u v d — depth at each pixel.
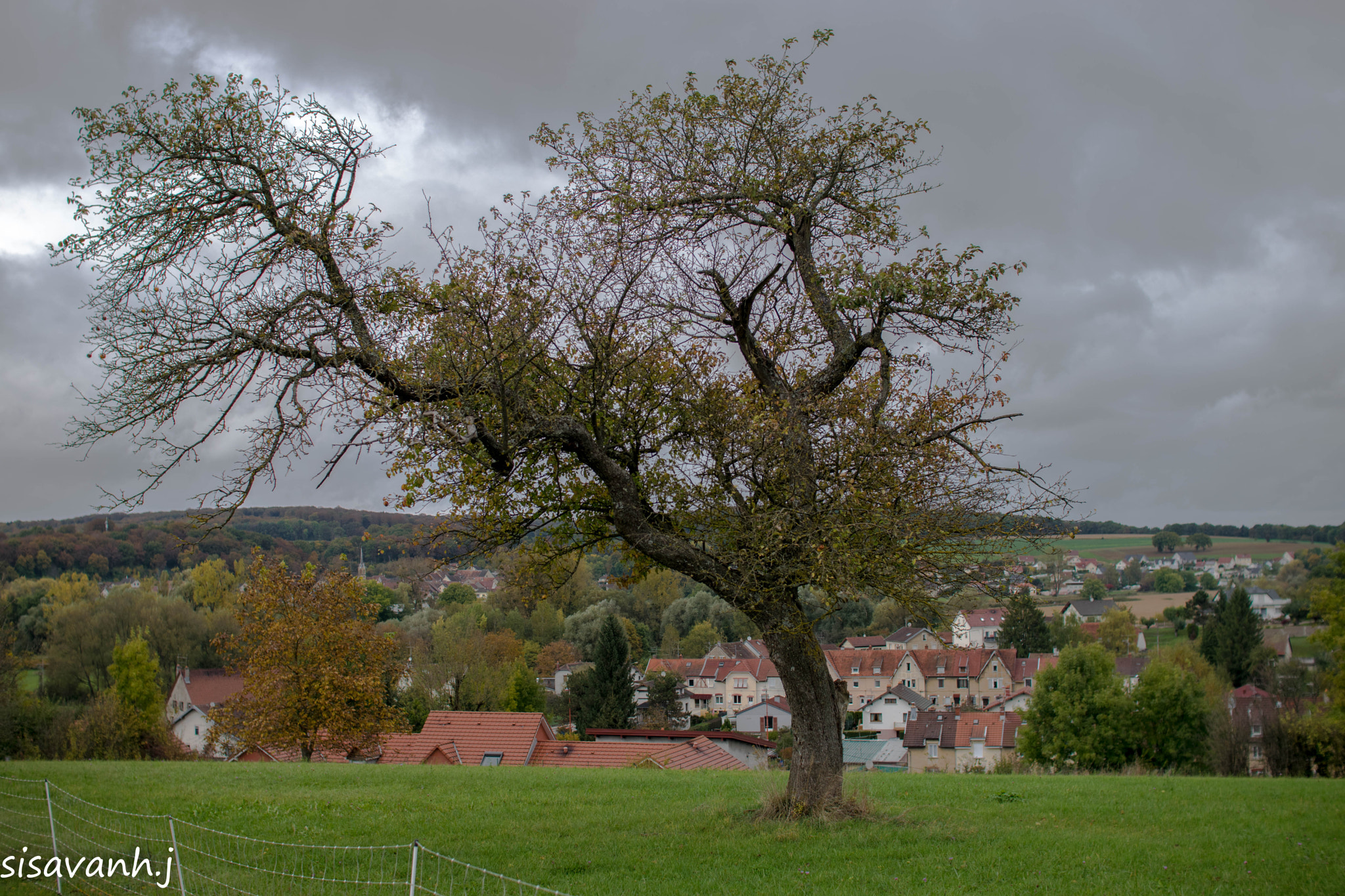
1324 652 56.56
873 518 10.01
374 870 10.11
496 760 30.92
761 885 9.05
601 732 40.97
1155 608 150.25
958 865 9.75
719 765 28.59
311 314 10.67
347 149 11.73
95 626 69.56
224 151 11.31
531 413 11.22
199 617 77.94
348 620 34.38
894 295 11.94
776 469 10.95
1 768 21.42
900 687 85.06
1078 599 159.25
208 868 10.08
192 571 95.19
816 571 9.93
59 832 11.81
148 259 10.95
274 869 10.12
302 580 34.19
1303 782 19.27
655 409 13.18
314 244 10.77
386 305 11.16
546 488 12.62
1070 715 53.06
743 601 11.66
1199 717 51.19
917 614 10.80
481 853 10.79
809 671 12.14
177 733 70.62
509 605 101.19
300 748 34.91
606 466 11.84
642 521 11.90
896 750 58.75
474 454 11.43
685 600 111.38
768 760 39.69
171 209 10.86
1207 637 94.31
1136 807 14.19
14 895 9.36
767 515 10.54
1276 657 72.31
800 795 12.27
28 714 49.06
